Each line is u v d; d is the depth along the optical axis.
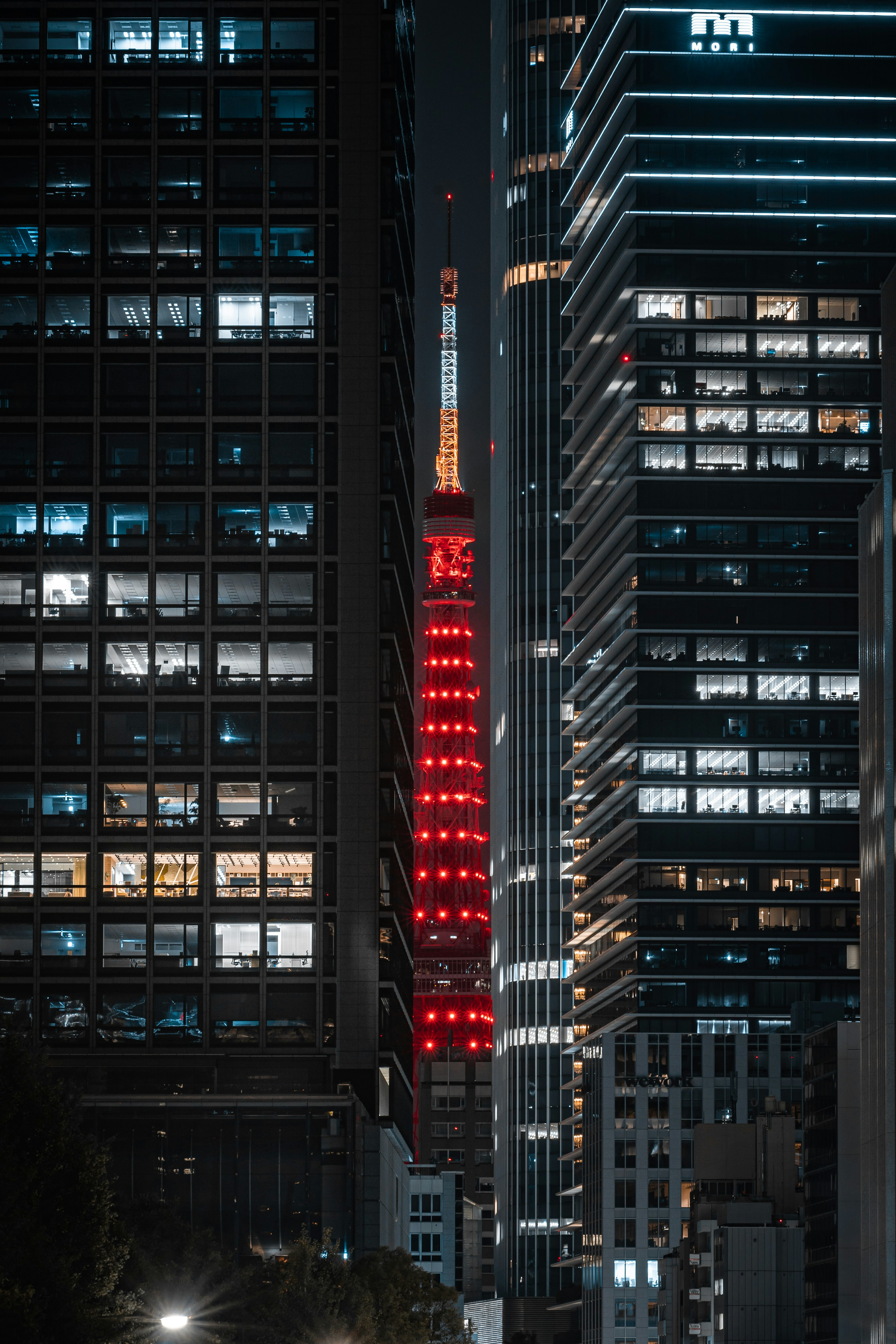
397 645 168.88
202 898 156.62
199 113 168.88
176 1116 140.38
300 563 162.50
